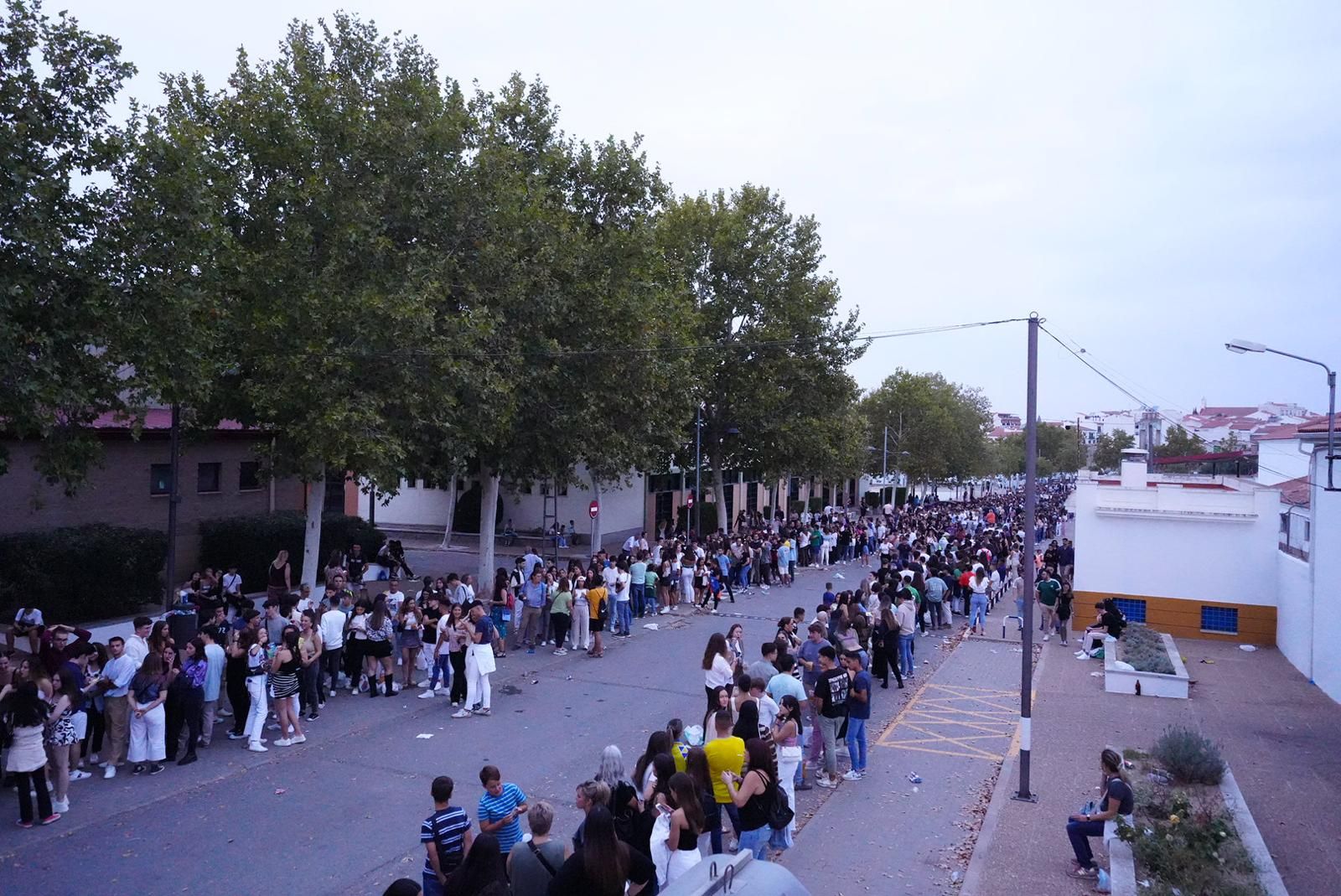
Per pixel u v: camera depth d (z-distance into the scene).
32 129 12.44
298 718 13.62
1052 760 13.80
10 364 11.71
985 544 33.31
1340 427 19.14
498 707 15.79
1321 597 19.02
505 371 23.14
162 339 13.88
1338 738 15.25
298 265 18.55
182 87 19.27
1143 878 8.80
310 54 20.08
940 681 19.28
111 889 8.90
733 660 13.98
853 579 33.81
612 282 26.59
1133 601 25.33
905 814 11.51
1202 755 11.89
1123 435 107.62
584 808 7.29
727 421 41.12
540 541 44.03
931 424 74.50
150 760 12.09
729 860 5.83
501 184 21.91
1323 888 9.70
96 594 20.94
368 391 19.42
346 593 17.58
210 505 26.05
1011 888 9.33
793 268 40.81
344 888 9.08
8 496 21.23
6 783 11.55
